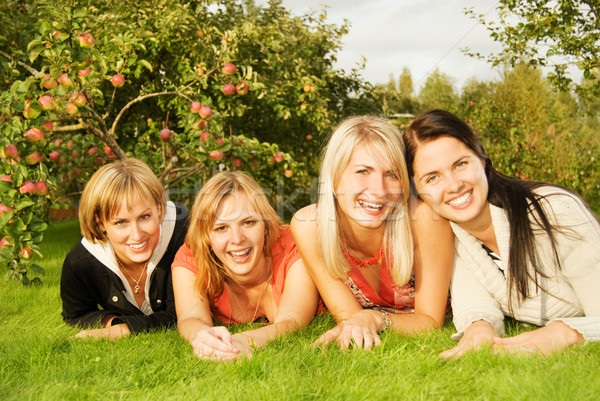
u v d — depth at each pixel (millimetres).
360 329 2287
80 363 2125
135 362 2113
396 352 2098
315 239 2529
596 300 2160
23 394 1763
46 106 3574
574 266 2199
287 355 2074
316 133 9320
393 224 2463
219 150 5113
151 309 2918
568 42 7000
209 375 1969
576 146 11086
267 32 7395
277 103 7191
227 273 2660
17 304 3451
